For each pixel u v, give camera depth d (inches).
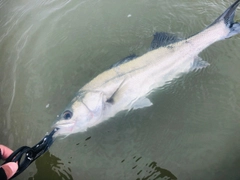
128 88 30.0
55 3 43.6
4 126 29.7
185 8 38.6
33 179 25.6
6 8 44.9
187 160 25.7
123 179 25.1
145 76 30.5
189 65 31.6
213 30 31.6
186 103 29.4
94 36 37.3
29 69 35.1
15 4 45.3
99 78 30.1
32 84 33.3
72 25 39.5
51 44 37.6
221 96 29.4
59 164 26.4
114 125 28.7
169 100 29.7
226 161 25.3
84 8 41.8
